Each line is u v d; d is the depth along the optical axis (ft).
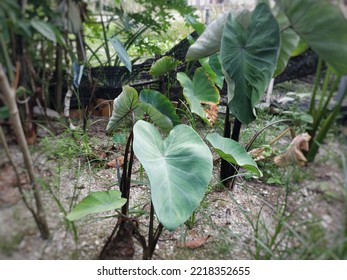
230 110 3.64
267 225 3.38
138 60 4.82
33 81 2.61
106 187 3.96
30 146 2.69
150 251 2.97
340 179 2.53
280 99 3.56
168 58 4.47
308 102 2.92
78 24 2.89
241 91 3.26
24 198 2.50
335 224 2.49
